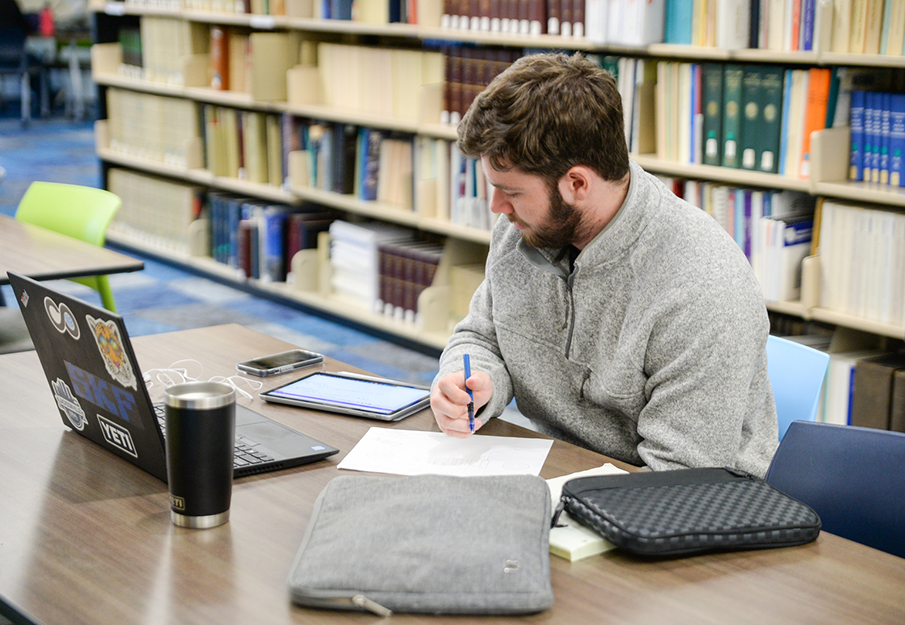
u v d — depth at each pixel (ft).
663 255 4.61
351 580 3.04
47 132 30.25
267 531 3.62
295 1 13.73
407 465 4.30
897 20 7.99
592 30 10.00
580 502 3.56
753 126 9.10
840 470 4.23
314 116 13.67
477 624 2.97
